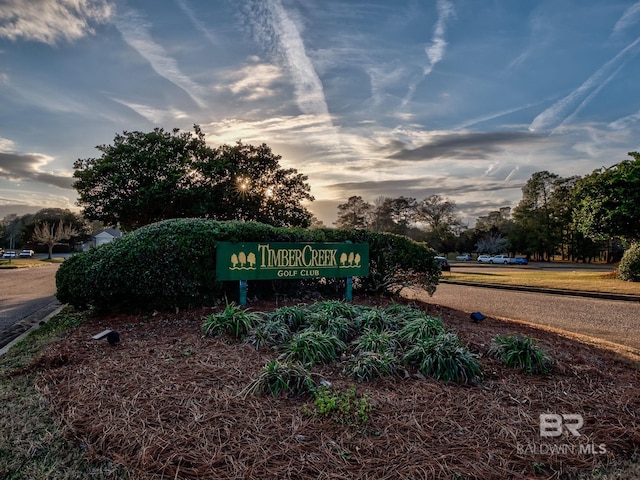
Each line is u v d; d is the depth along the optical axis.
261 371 3.53
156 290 5.89
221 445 2.55
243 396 3.18
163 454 2.46
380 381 3.55
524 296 12.25
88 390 3.33
